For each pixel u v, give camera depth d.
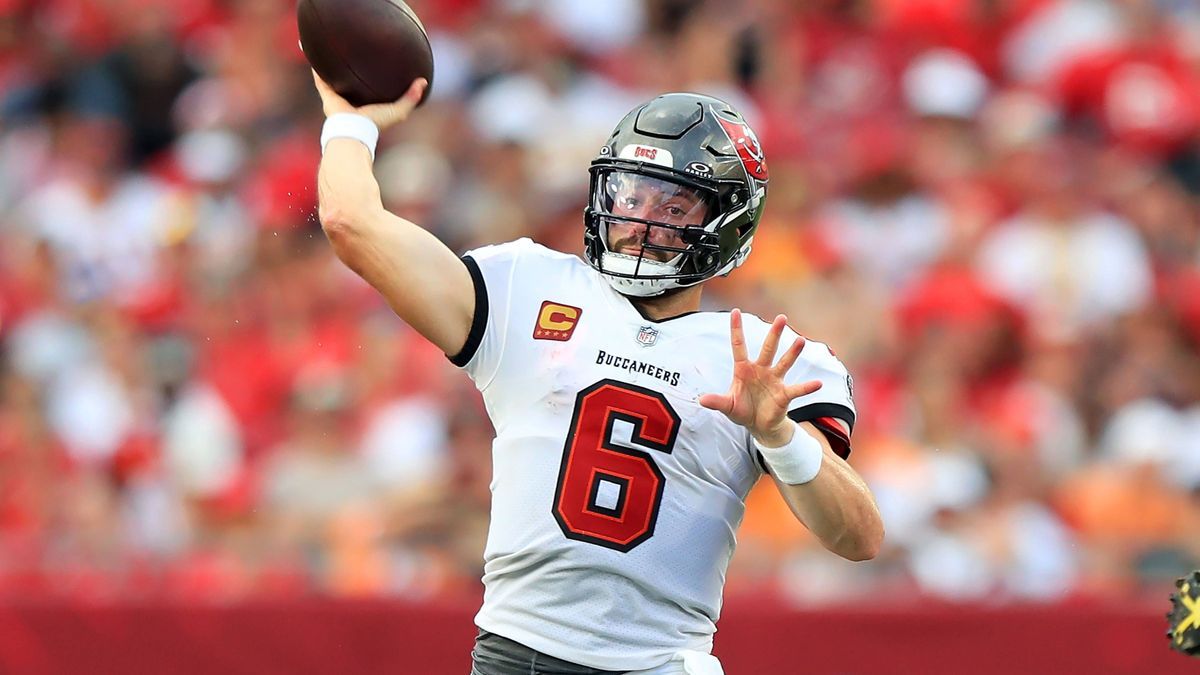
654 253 11.64
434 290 11.27
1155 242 33.81
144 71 41.19
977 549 25.33
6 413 31.80
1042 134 35.88
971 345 30.30
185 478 29.22
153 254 35.41
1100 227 32.94
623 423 11.32
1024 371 30.41
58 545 26.25
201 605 20.70
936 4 38.84
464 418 27.22
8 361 33.59
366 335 30.73
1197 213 35.22
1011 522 25.77
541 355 11.48
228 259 34.28
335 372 30.09
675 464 11.34
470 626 20.38
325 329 31.72
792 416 11.57
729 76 38.34
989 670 20.05
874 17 39.50
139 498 29.52
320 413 29.02
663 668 11.37
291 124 38.38
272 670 20.52
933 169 34.56
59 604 20.83
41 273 35.94
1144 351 30.91
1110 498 26.84
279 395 30.62
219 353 32.03
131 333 33.22
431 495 25.89
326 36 11.88
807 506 11.12
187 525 27.70
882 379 29.33
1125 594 21.30
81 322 34.19
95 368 32.75
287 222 34.81
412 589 23.34
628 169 11.70
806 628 20.17
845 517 11.20
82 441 31.08
